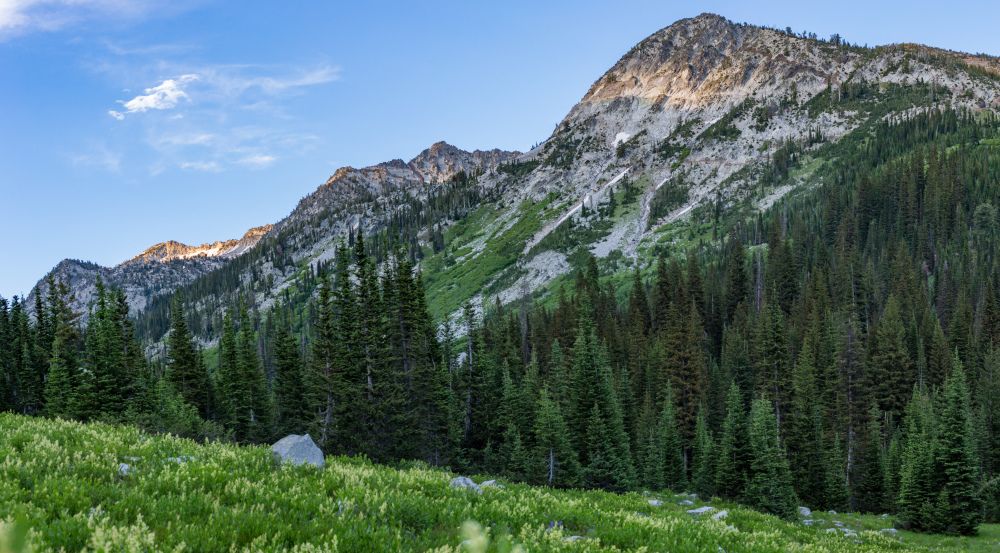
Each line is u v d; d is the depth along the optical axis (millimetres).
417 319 57156
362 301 52125
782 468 43281
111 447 10852
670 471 59094
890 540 26922
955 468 41594
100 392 55188
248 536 6918
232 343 67562
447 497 10953
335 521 7836
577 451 55375
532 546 8211
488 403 67562
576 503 13078
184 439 13516
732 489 48500
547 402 49750
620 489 50000
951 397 43656
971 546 36344
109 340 58719
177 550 5914
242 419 65375
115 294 64000
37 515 6430
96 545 5676
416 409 52500
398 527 8391
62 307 70750
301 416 65938
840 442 67875
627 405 72062
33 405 70438
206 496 8078
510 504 11375
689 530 11797
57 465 8992
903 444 65125
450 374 65438
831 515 47031
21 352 72250
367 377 50531
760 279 136500
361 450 48562
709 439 53906
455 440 59156
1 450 9352
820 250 143125
